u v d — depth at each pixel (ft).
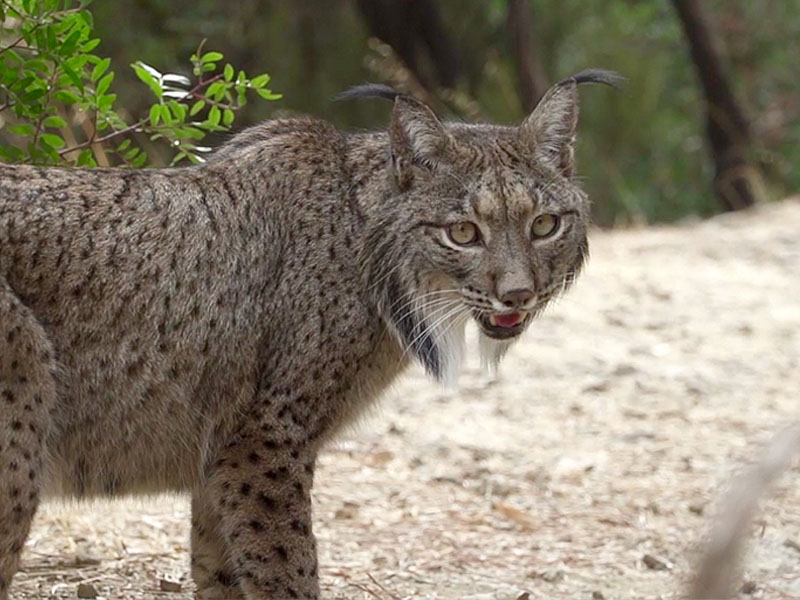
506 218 25.79
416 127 25.90
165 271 24.99
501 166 26.00
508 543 33.12
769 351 50.31
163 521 33.22
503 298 25.53
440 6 89.45
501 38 90.12
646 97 85.51
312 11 83.20
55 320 24.18
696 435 41.93
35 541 31.32
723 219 72.95
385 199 26.30
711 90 85.10
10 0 29.48
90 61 29.48
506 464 39.04
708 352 49.98
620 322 52.90
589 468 38.70
